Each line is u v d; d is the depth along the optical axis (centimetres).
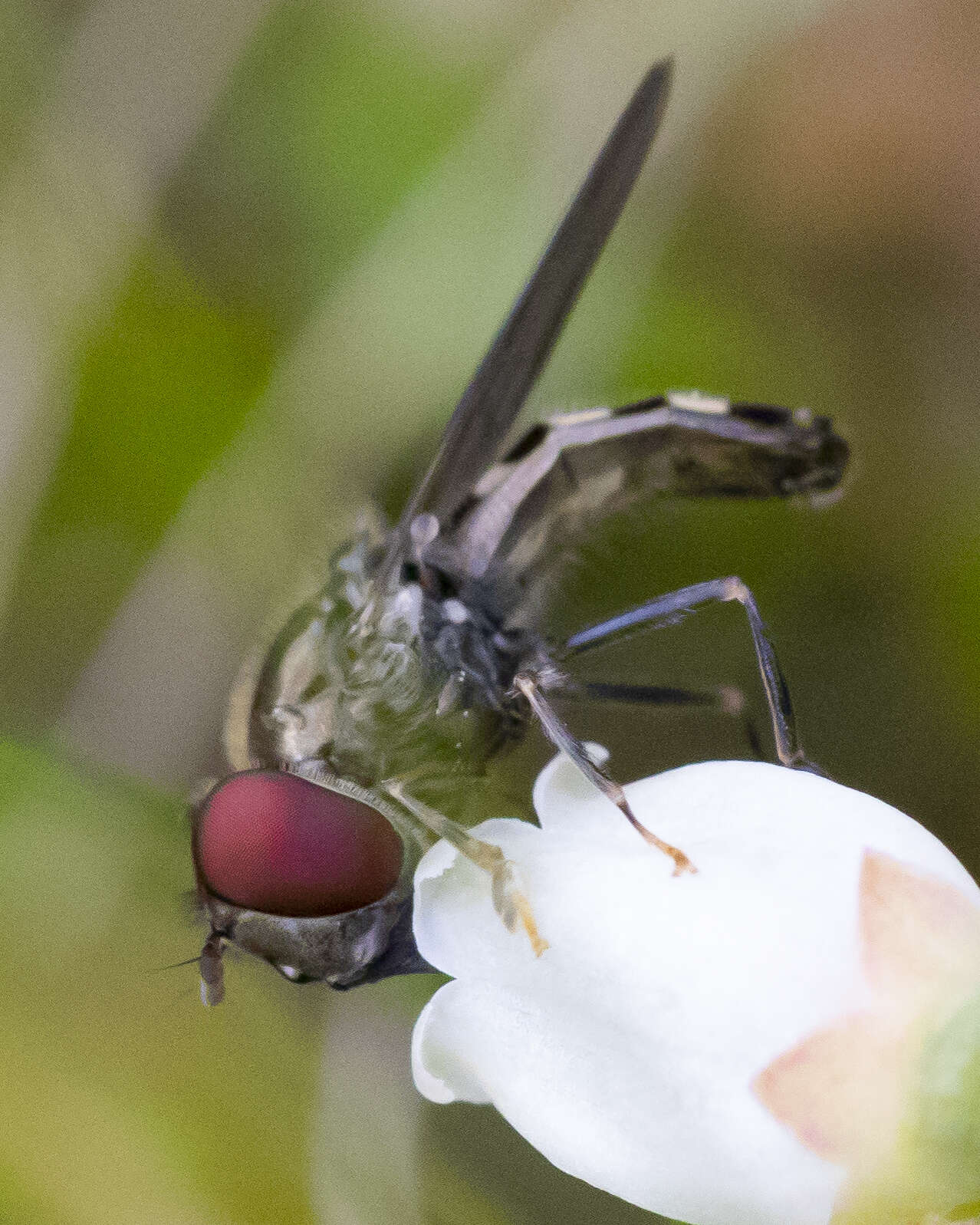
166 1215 6
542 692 6
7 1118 6
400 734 6
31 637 6
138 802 6
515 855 6
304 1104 6
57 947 6
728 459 6
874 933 5
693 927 6
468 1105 6
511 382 6
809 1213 5
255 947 6
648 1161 5
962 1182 5
